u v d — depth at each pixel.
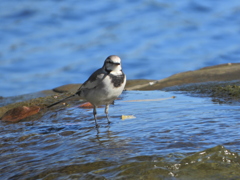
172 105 12.05
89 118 11.36
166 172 6.70
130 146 8.04
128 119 10.65
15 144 9.34
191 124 9.34
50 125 10.90
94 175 6.81
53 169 7.30
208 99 12.76
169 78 18.08
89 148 8.22
